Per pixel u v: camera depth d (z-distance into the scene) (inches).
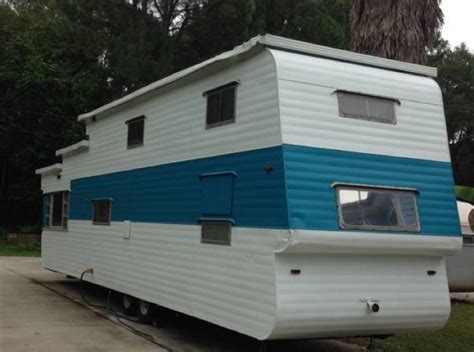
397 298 254.1
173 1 863.7
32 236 951.0
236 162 259.6
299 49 251.3
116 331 321.7
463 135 1494.8
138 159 357.1
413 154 266.2
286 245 222.8
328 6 944.3
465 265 442.6
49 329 319.9
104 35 868.0
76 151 461.7
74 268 450.0
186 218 295.3
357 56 265.4
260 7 884.6
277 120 235.3
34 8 1220.5
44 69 954.7
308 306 230.1
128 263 358.9
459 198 505.4
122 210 372.8
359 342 311.9
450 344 308.5
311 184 233.8
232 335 319.3
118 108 387.9
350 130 250.1
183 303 291.1
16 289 478.3
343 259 242.2
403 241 249.3
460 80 1454.2
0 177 1060.5
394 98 266.5
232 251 254.5
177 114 315.3
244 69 260.1
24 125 987.9
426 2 377.4
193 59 898.1
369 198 247.6
